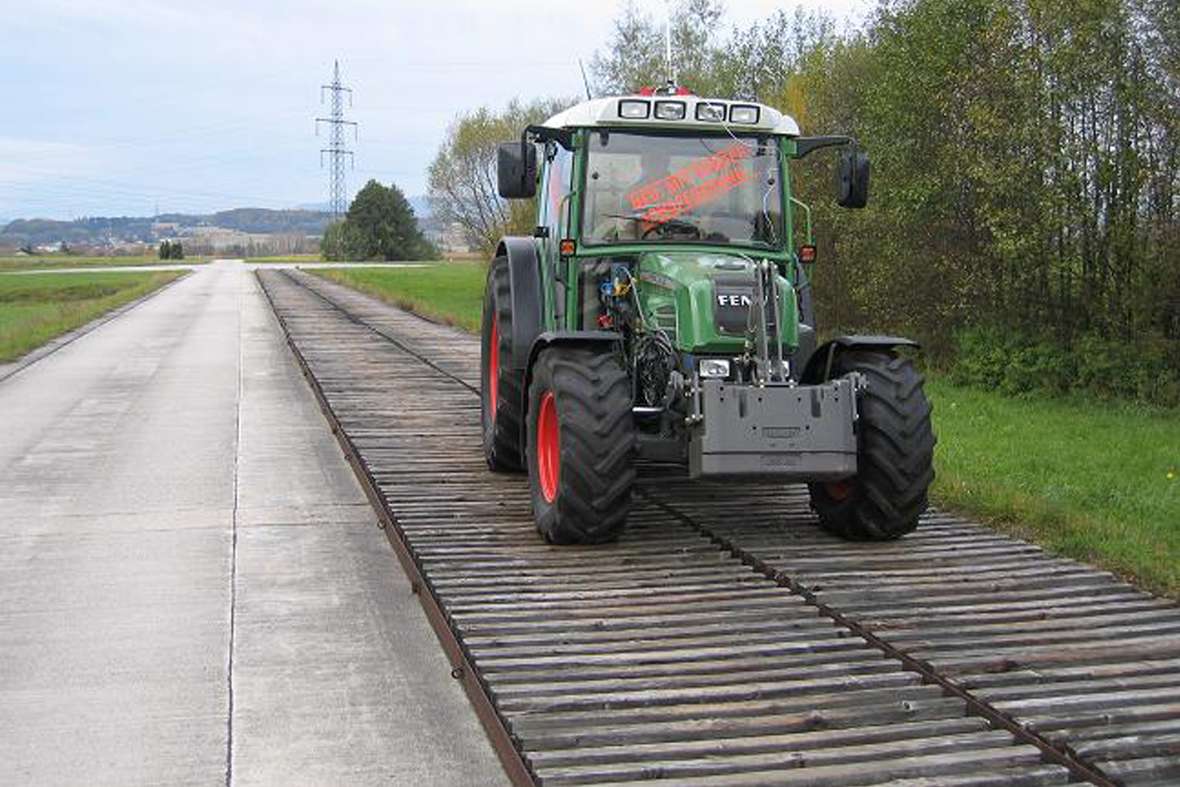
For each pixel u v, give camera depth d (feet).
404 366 56.70
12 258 342.64
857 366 22.88
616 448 21.86
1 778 13.79
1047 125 47.67
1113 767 13.30
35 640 18.54
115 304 111.75
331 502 28.19
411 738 14.92
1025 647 17.38
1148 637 17.88
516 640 17.56
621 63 99.30
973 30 51.85
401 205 294.05
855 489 22.65
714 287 21.99
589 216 24.61
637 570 21.34
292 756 14.37
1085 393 46.62
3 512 27.22
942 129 53.88
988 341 50.72
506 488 28.32
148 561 23.04
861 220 59.26
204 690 16.47
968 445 35.09
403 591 21.13
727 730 14.40
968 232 53.72
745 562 22.00
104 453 34.68
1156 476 30.37
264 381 52.37
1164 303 45.68
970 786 13.01
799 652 17.20
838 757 13.70
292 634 18.79
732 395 21.11
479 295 127.13
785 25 86.22
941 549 22.79
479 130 160.45
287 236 541.34
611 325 24.56
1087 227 48.24
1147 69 44.96
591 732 14.25
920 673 16.38
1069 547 22.97
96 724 15.34
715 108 24.58
